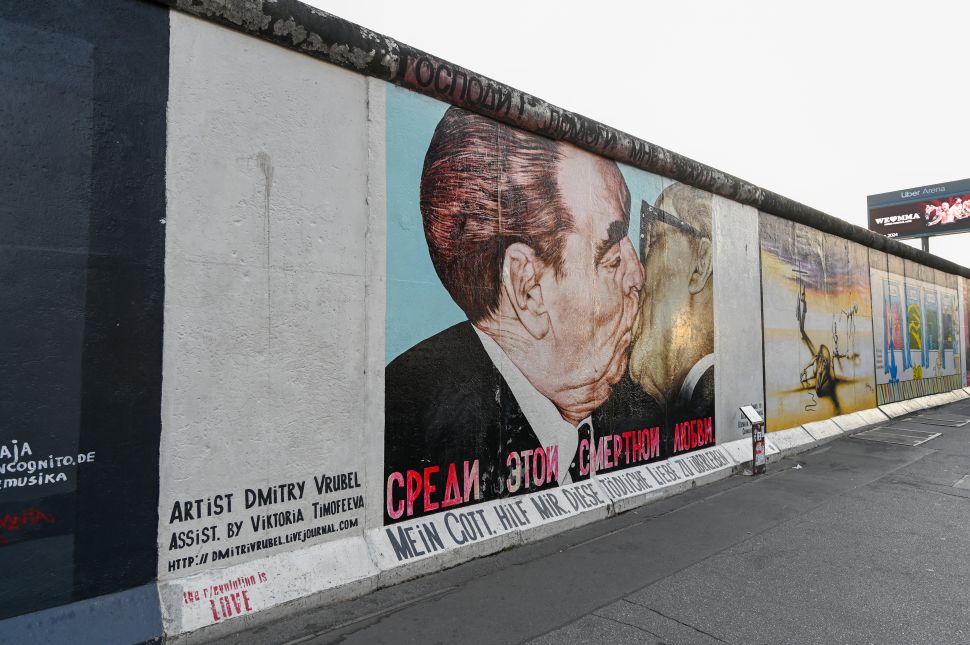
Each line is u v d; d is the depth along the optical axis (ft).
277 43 12.80
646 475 21.62
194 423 11.36
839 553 15.69
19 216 9.70
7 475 9.47
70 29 10.31
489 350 16.93
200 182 11.63
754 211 29.63
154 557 10.80
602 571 14.40
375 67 14.37
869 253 42.55
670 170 23.86
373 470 14.03
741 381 27.96
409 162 15.24
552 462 18.51
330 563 12.76
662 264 23.67
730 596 12.95
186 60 11.57
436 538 14.76
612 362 20.99
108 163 10.62
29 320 9.74
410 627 11.44
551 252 18.97
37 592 9.68
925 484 23.53
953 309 58.85
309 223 13.17
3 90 9.62
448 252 16.01
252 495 12.03
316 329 13.16
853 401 39.14
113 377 10.52
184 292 11.35
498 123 17.58
